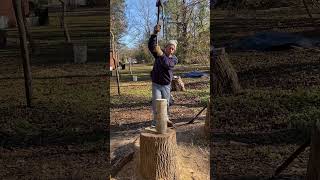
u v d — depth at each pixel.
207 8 16.41
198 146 5.51
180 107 9.41
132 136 6.50
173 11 16.64
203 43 16.91
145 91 12.81
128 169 4.79
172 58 5.95
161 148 4.34
